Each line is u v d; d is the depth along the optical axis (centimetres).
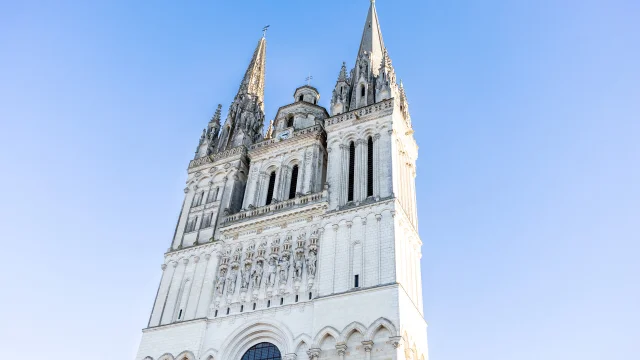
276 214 6103
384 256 5166
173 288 6162
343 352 4706
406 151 6700
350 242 5434
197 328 5612
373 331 4697
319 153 6762
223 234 6353
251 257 5953
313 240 5694
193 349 5472
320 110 7719
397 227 5416
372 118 6397
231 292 5772
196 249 6381
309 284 5384
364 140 6294
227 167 7188
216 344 5450
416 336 5169
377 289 4938
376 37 8075
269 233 6062
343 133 6494
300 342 5016
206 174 7306
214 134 8075
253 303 5572
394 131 6238
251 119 8219
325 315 5006
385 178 5797
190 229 6712
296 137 6938
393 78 7169
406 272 5378
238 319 5519
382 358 4550
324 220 5731
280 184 6656
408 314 5016
